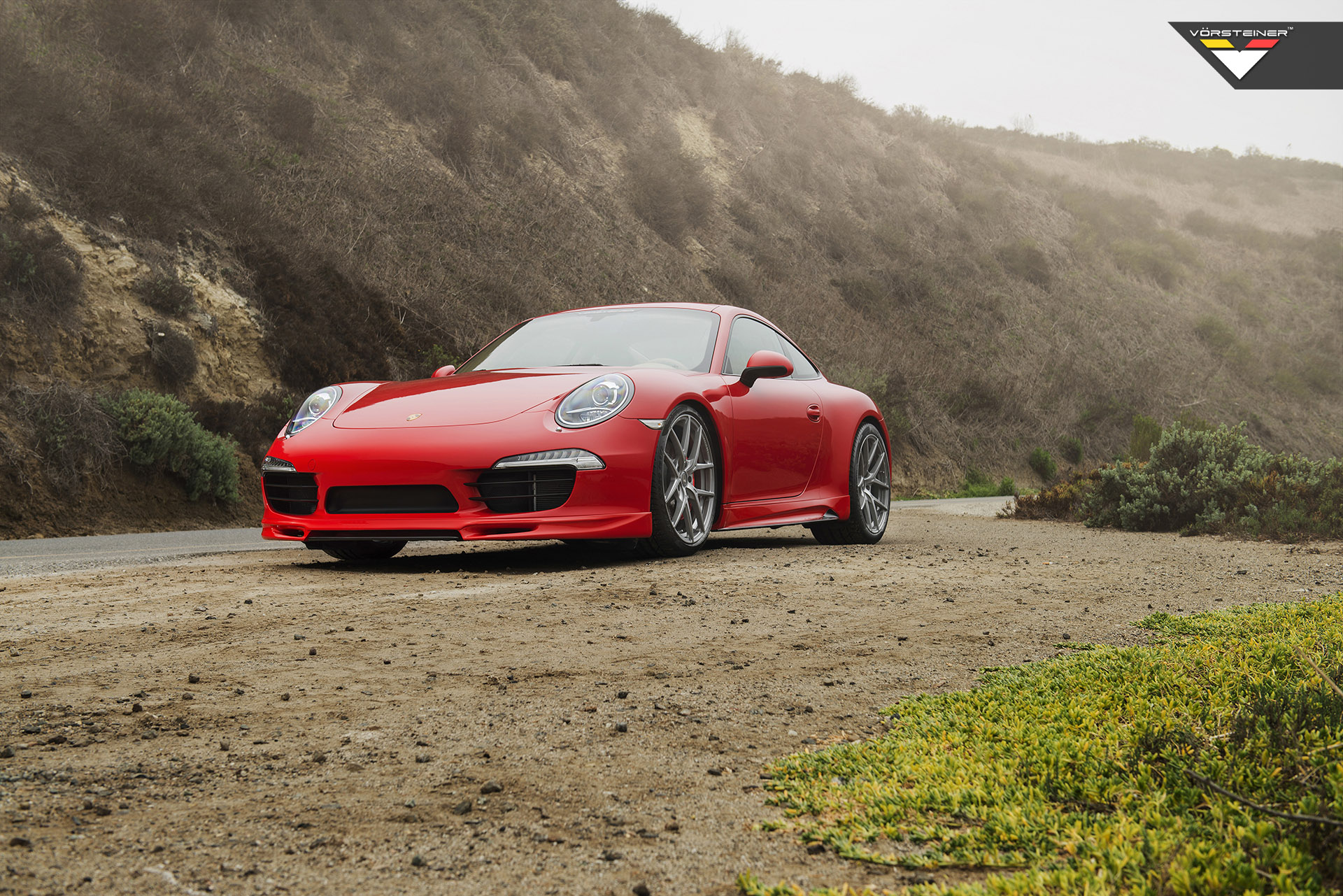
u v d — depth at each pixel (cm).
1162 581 431
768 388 561
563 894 126
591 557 490
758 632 304
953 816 150
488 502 432
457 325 1367
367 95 1684
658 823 152
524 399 455
